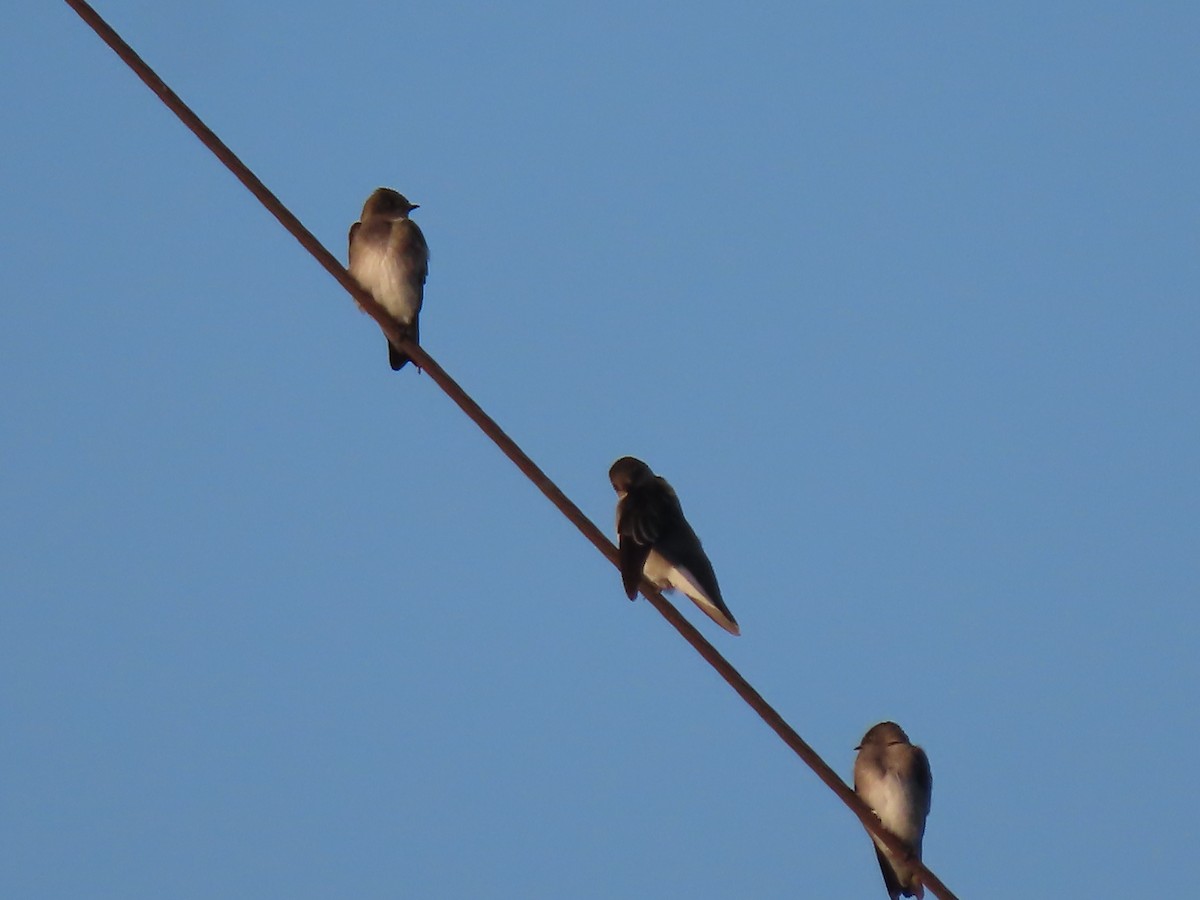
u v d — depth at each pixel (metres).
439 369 12.17
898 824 13.35
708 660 11.88
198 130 11.73
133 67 11.52
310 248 12.17
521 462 12.05
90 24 11.48
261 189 12.02
